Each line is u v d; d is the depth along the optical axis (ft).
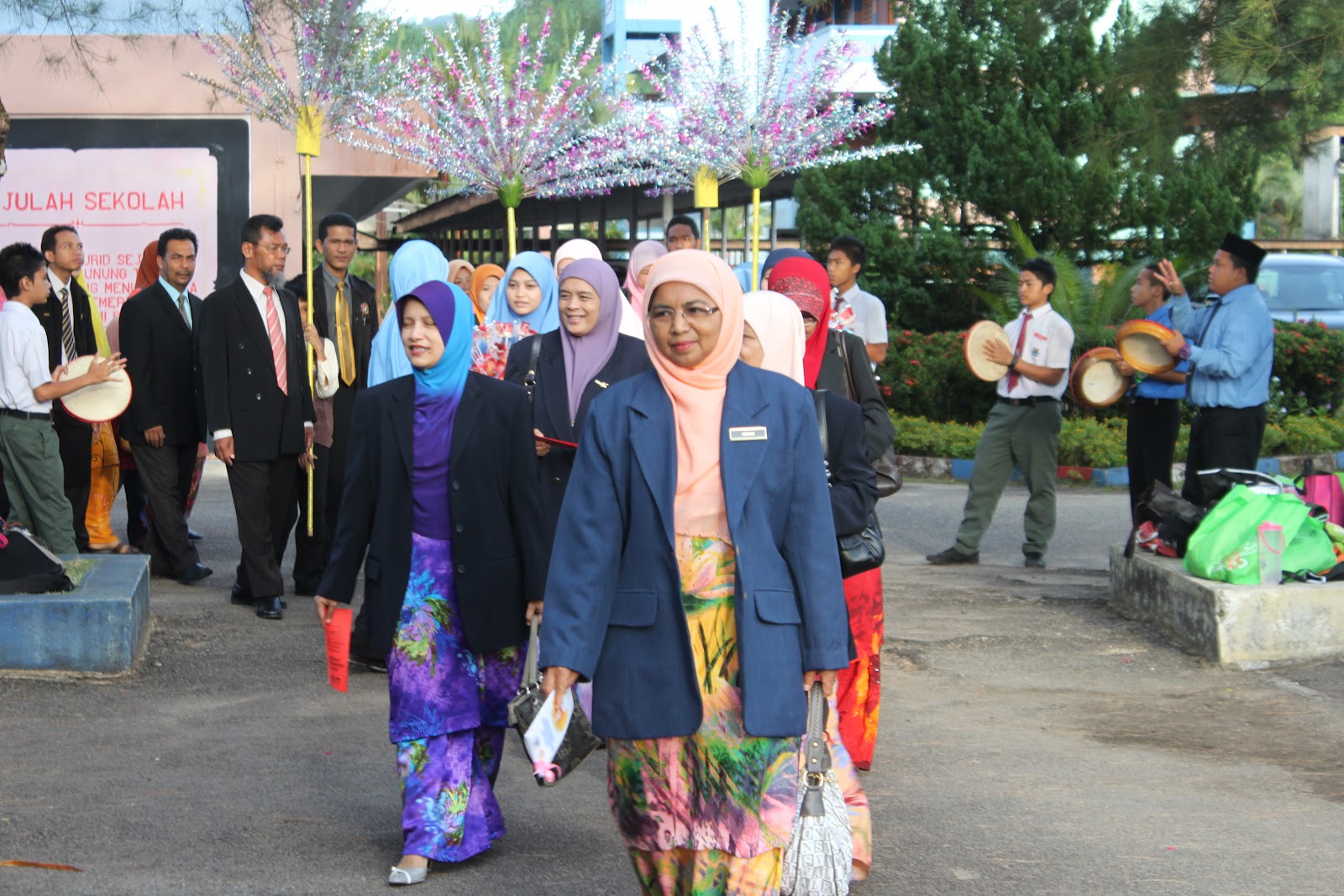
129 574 25.93
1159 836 16.71
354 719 21.57
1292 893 15.02
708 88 36.17
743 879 11.96
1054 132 62.90
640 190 76.54
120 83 51.47
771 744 12.03
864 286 63.52
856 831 14.78
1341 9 37.29
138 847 16.08
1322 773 19.04
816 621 12.00
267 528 29.04
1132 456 33.68
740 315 12.25
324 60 33.45
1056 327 35.40
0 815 17.07
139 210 52.34
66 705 21.93
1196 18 40.11
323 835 16.62
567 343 20.89
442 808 15.34
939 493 50.67
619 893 14.94
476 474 15.43
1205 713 21.99
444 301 15.48
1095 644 26.58
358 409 15.96
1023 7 47.96
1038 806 17.75
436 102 37.96
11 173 51.70
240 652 25.66
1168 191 60.95
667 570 11.97
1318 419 59.26
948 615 29.35
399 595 15.44
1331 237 114.93
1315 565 25.59
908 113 63.82
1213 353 28.73
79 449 32.32
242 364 28.60
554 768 12.25
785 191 74.69
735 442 12.05
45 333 31.65
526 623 15.71
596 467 12.21
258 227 28.81
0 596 23.68
